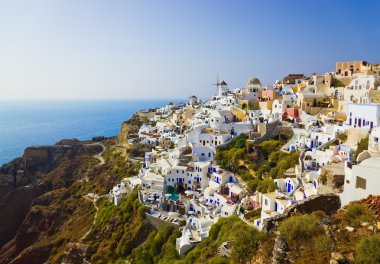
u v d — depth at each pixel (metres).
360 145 53.06
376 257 20.33
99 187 135.38
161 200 83.38
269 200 56.47
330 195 33.09
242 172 83.19
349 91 92.06
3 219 149.75
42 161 195.75
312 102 101.50
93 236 91.56
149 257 67.94
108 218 93.31
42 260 102.19
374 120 62.12
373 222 25.17
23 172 184.12
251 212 61.34
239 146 92.94
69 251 88.88
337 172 42.84
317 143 76.69
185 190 90.44
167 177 92.56
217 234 56.19
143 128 171.88
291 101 105.75
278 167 73.12
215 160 93.75
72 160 182.88
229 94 158.75
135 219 83.00
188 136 108.31
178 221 73.50
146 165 114.81
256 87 142.50
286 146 82.50
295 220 26.67
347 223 26.08
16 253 123.00
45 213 128.25
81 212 118.50
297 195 54.22
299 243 24.91
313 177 57.16
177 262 54.81
